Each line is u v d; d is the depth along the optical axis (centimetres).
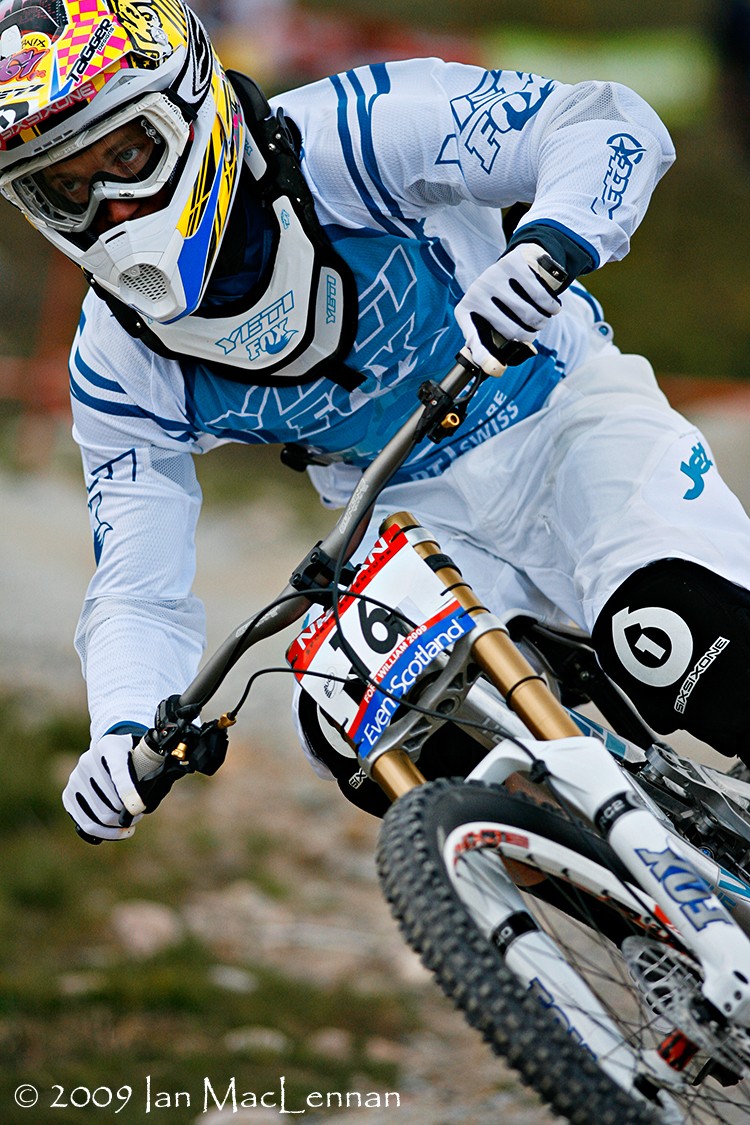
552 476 664
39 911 1379
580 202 570
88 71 538
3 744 1733
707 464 645
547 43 3728
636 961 517
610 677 639
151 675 652
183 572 686
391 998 1234
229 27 3466
